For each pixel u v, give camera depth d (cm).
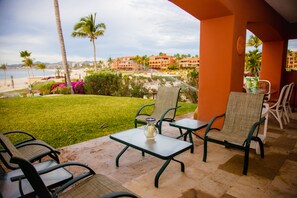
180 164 296
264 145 376
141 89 1141
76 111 693
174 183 246
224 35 385
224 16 382
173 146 245
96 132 464
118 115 634
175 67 6106
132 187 238
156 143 255
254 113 312
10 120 574
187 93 1000
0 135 173
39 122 552
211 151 346
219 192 228
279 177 261
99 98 994
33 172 116
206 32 411
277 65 732
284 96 491
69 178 175
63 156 324
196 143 385
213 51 404
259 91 520
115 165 294
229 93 370
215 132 307
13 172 189
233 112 333
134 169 282
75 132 465
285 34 719
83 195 157
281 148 361
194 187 238
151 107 768
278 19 632
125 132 305
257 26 568
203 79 427
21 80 5188
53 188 166
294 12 621
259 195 223
